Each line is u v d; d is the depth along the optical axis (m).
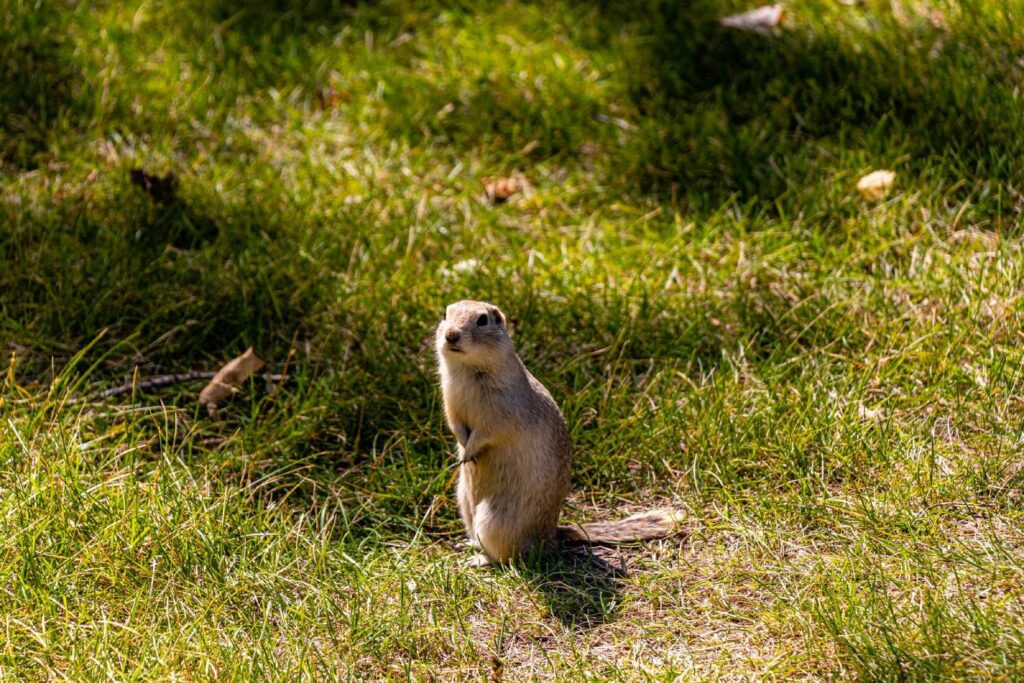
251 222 12.02
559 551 8.84
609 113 13.70
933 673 6.89
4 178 12.59
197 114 13.62
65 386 9.98
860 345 10.53
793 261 11.57
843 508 8.76
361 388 10.27
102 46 14.26
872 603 7.57
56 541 8.25
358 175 12.91
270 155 13.11
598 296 11.34
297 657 7.46
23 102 13.51
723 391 9.99
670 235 11.98
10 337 10.54
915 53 13.55
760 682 7.14
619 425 9.87
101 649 7.31
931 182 11.92
